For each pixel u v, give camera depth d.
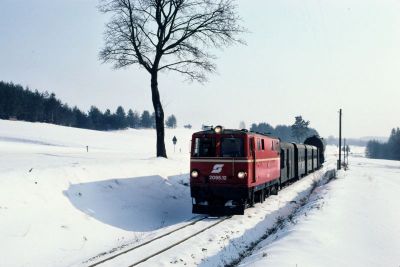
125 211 16.52
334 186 26.30
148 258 10.78
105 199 16.59
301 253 9.58
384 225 14.02
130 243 13.09
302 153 35.88
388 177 41.62
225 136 16.92
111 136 107.25
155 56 25.39
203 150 17.09
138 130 185.00
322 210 15.77
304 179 36.50
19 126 92.38
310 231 11.78
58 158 24.28
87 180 17.02
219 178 16.77
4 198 13.09
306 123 115.94
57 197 14.84
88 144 79.62
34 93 148.38
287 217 16.75
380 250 10.78
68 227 13.56
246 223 15.54
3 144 53.38
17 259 11.16
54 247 12.30
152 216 17.22
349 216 14.96
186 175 24.12
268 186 21.42
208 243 12.41
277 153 23.58
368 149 187.25
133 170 20.48
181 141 128.25
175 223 16.47
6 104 127.25
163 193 20.17
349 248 10.59
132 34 25.03
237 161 16.66
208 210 17.02
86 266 10.07
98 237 13.77
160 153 25.88
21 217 12.84
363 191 24.20
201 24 25.25
